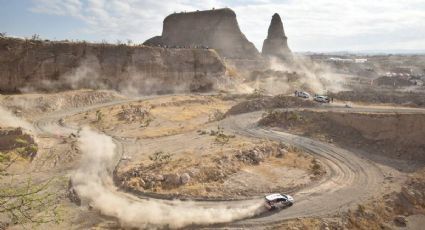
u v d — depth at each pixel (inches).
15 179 1357.0
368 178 1482.5
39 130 2097.7
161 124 2336.4
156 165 1502.2
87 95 2869.1
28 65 2859.3
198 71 3809.1
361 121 1980.8
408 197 1327.5
